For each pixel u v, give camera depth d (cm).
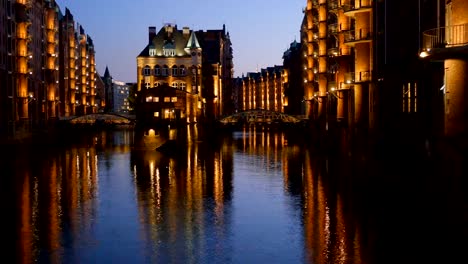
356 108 4812
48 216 2645
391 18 3859
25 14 8762
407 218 2352
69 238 2216
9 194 3319
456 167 2348
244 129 13550
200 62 13788
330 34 7694
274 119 13288
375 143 4194
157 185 3675
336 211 2597
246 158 5609
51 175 4291
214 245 2094
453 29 2380
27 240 2184
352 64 5869
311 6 9575
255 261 1891
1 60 7656
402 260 1805
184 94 12506
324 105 8300
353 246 2003
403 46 3625
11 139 7481
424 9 3128
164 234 2270
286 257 1925
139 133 8019
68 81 14775
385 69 3984
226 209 2770
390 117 3878
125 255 1978
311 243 2073
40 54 11094
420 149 3234
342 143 5597
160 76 13625
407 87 3550
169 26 13925
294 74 14450
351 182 3506
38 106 10806
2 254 1992
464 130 2377
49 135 10069
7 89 7912
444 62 2616
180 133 9188
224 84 18062
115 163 5284
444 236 2038
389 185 3152
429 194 2580
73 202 3028
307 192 3186
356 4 4834
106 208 2841
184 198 3117
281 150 6544
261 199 3036
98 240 2183
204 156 5959
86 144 8238
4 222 2512
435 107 2998
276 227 2355
